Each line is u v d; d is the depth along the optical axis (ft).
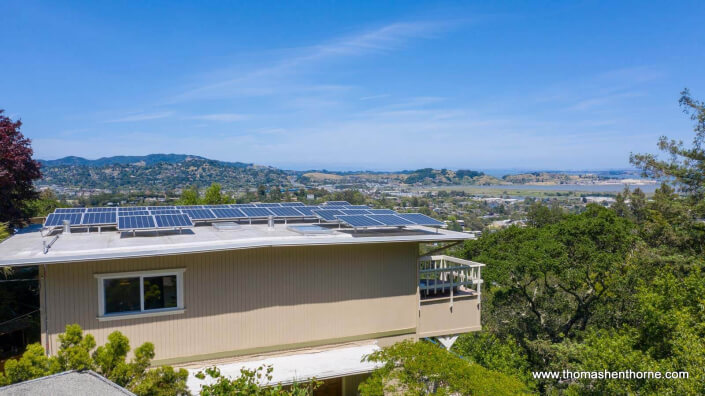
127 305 29.78
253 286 33.37
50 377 19.86
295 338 34.91
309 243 32.32
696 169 66.44
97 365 22.22
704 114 66.18
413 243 38.99
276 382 29.35
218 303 32.24
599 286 64.08
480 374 27.84
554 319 68.44
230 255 32.55
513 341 61.31
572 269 58.59
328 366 32.24
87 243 30.55
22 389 18.53
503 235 74.90
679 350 32.58
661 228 65.92
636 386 32.50
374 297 37.68
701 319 36.60
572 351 46.60
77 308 28.40
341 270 36.40
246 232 37.29
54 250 27.63
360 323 37.22
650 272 58.90
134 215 36.76
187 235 34.88
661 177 69.87
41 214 74.18
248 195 268.00
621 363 33.40
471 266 41.98
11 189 50.16
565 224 64.44
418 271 39.29
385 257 38.01
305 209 45.55
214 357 32.30
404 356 28.96
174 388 23.24
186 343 31.30
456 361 28.30
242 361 32.86
